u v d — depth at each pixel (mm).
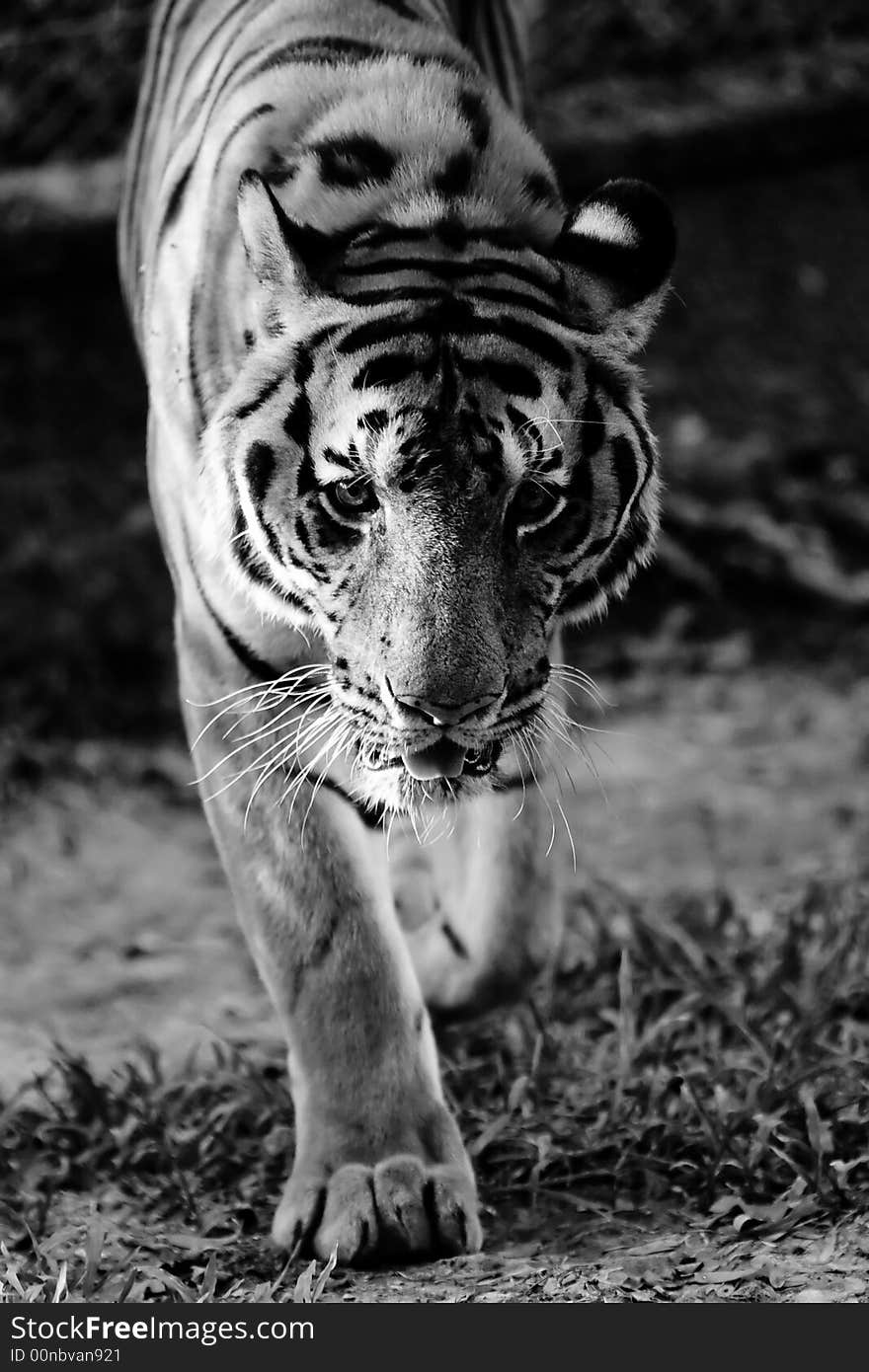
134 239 8883
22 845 12789
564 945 9609
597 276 6508
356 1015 6547
